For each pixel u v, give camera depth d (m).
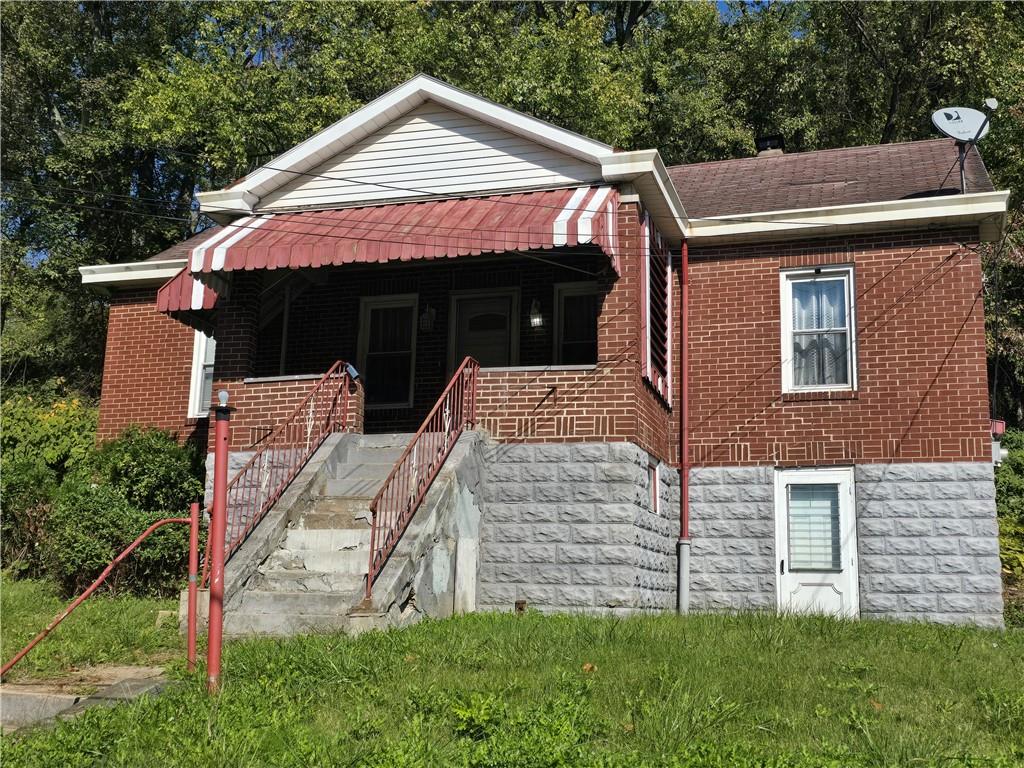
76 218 30.55
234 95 26.12
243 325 14.22
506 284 15.86
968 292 14.06
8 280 30.03
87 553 13.00
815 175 17.11
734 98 32.12
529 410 12.96
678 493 14.76
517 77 26.28
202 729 6.83
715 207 16.11
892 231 14.52
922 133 29.00
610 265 12.81
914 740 6.72
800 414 14.48
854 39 30.08
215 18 29.08
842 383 14.58
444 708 7.27
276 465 13.04
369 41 27.38
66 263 30.08
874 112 29.89
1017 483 19.00
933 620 13.44
